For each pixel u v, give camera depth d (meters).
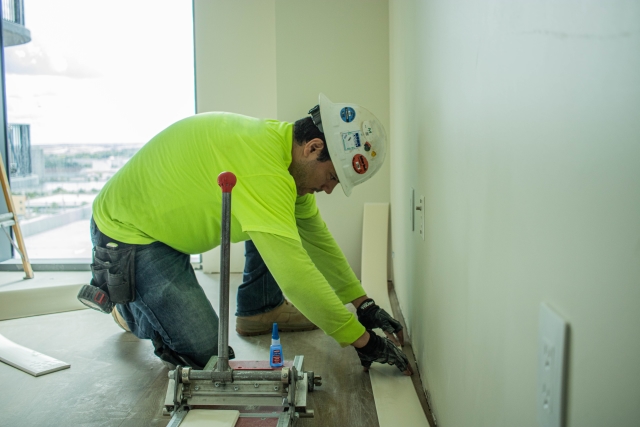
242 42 3.76
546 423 0.68
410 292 2.35
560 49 0.62
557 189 0.64
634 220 0.47
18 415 1.89
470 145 1.10
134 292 2.10
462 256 1.21
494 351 0.95
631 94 0.47
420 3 1.81
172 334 2.13
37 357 2.37
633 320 0.47
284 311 2.61
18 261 4.23
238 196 1.69
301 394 1.58
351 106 1.79
